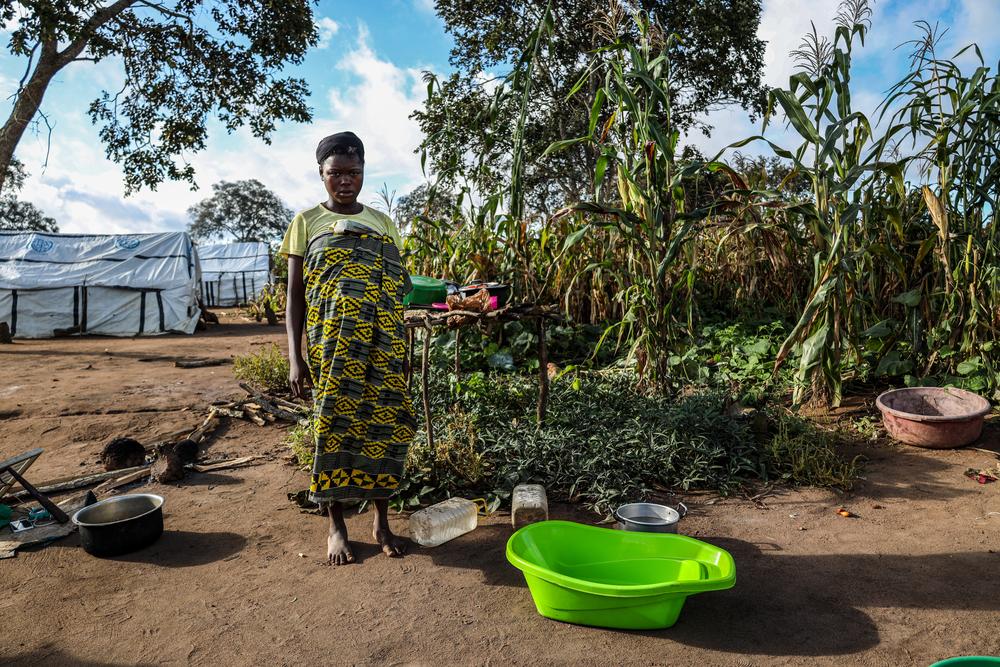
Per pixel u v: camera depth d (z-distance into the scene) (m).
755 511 3.31
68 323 13.28
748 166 7.64
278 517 3.34
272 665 2.04
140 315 13.60
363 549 2.92
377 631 2.23
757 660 2.01
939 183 5.18
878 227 5.73
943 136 4.99
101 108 15.20
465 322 3.64
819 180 4.66
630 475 3.64
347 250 2.66
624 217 4.73
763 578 2.57
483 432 4.14
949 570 2.59
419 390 4.76
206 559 2.85
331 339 2.60
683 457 3.82
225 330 14.80
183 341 12.18
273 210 66.62
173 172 15.98
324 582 2.61
